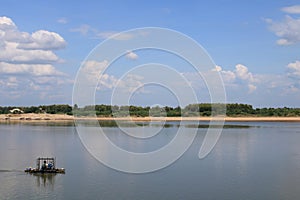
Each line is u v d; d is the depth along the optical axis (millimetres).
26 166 70500
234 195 50594
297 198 49344
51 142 110438
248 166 70688
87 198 49250
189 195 50469
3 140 116938
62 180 58781
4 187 54844
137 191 52344
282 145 103688
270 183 56969
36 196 50250
